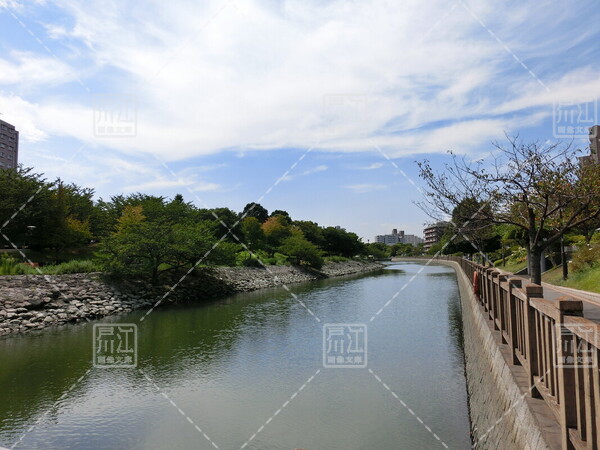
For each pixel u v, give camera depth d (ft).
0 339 57.00
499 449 18.35
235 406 33.63
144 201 152.56
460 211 44.01
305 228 262.06
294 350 50.67
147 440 28.07
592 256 73.41
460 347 51.60
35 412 32.68
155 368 43.83
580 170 40.19
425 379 39.58
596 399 9.64
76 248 131.85
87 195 148.66
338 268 218.18
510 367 19.81
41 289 73.77
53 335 59.62
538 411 14.60
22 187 110.73
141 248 90.63
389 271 231.30
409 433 28.43
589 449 10.06
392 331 61.46
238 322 69.46
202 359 47.03
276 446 27.02
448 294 109.91
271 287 131.23
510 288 20.98
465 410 32.40
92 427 30.01
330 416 31.48
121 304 81.10
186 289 100.07
